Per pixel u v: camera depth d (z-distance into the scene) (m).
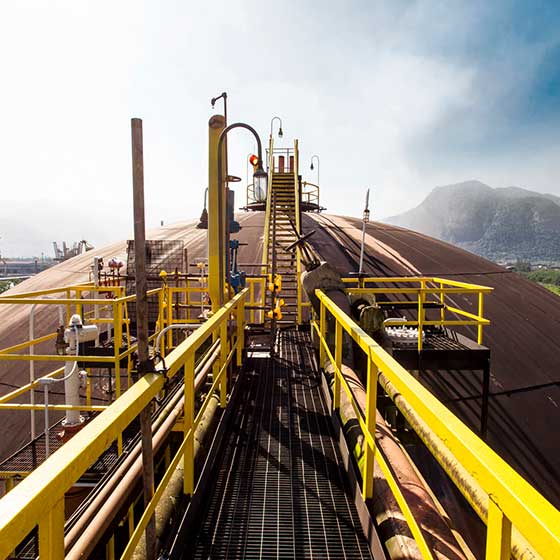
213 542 2.73
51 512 1.12
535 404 8.33
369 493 2.78
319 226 17.97
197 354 5.44
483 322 5.75
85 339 4.88
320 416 4.59
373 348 2.42
